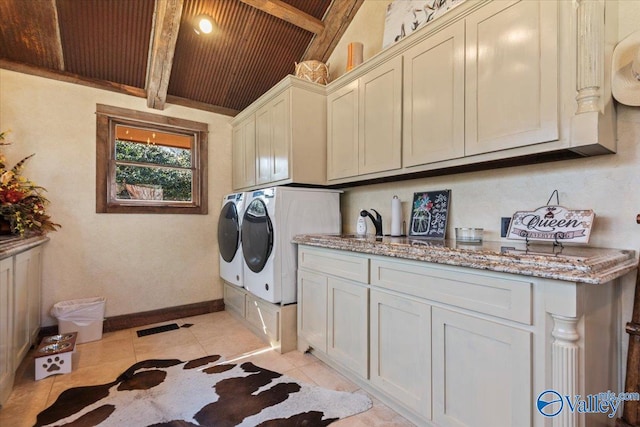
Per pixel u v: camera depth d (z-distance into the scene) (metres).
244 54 3.06
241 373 2.04
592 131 1.18
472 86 1.54
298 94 2.50
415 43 1.85
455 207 2.01
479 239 1.73
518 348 1.09
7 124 2.52
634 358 1.21
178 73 3.07
